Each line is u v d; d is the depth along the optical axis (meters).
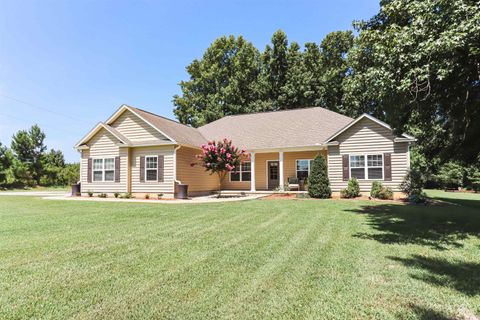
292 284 3.41
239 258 4.45
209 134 21.14
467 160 13.73
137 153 16.58
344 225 7.12
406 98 7.49
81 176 17.73
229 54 34.66
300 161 18.31
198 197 16.28
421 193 13.02
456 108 9.19
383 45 6.79
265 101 31.09
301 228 6.78
